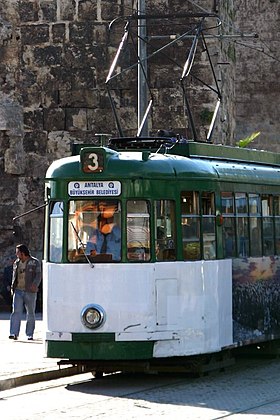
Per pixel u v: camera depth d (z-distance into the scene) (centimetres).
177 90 4134
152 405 1970
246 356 2719
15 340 2961
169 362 2266
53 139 4175
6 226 4159
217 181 2336
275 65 6344
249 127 6369
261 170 2573
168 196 2223
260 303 2506
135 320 2161
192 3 3844
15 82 4203
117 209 2188
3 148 4175
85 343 2167
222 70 4309
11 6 4197
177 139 2412
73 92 4178
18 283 2978
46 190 2256
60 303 2189
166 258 2208
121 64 4150
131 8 4156
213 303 2286
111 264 2172
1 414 1916
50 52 4188
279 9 6297
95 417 1858
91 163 2198
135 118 4144
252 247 2483
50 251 2223
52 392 2175
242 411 1902
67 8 4184
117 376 2367
